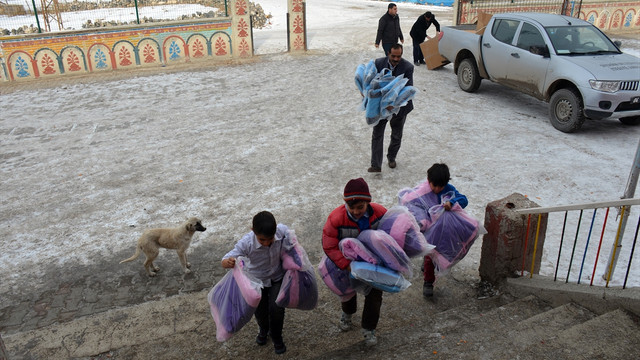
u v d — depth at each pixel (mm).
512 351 3551
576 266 5230
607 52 9656
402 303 4738
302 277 3832
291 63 15219
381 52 16359
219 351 4168
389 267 3625
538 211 4285
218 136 9469
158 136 9562
